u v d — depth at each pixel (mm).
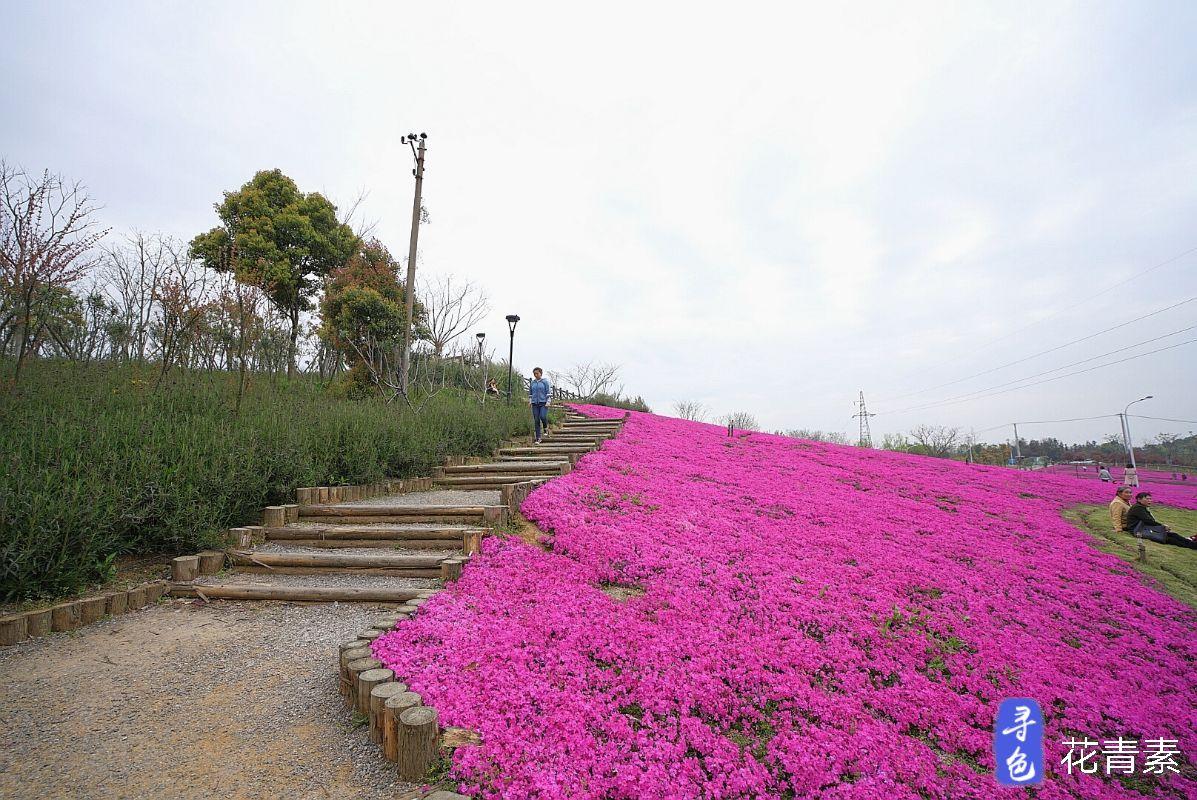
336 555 5953
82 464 5992
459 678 3768
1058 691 5051
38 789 2859
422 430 11289
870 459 19812
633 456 13445
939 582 7391
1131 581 8711
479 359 26391
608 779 3164
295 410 10781
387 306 17453
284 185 20516
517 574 5746
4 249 8281
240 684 3941
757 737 3959
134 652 4328
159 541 6012
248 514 7039
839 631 5605
